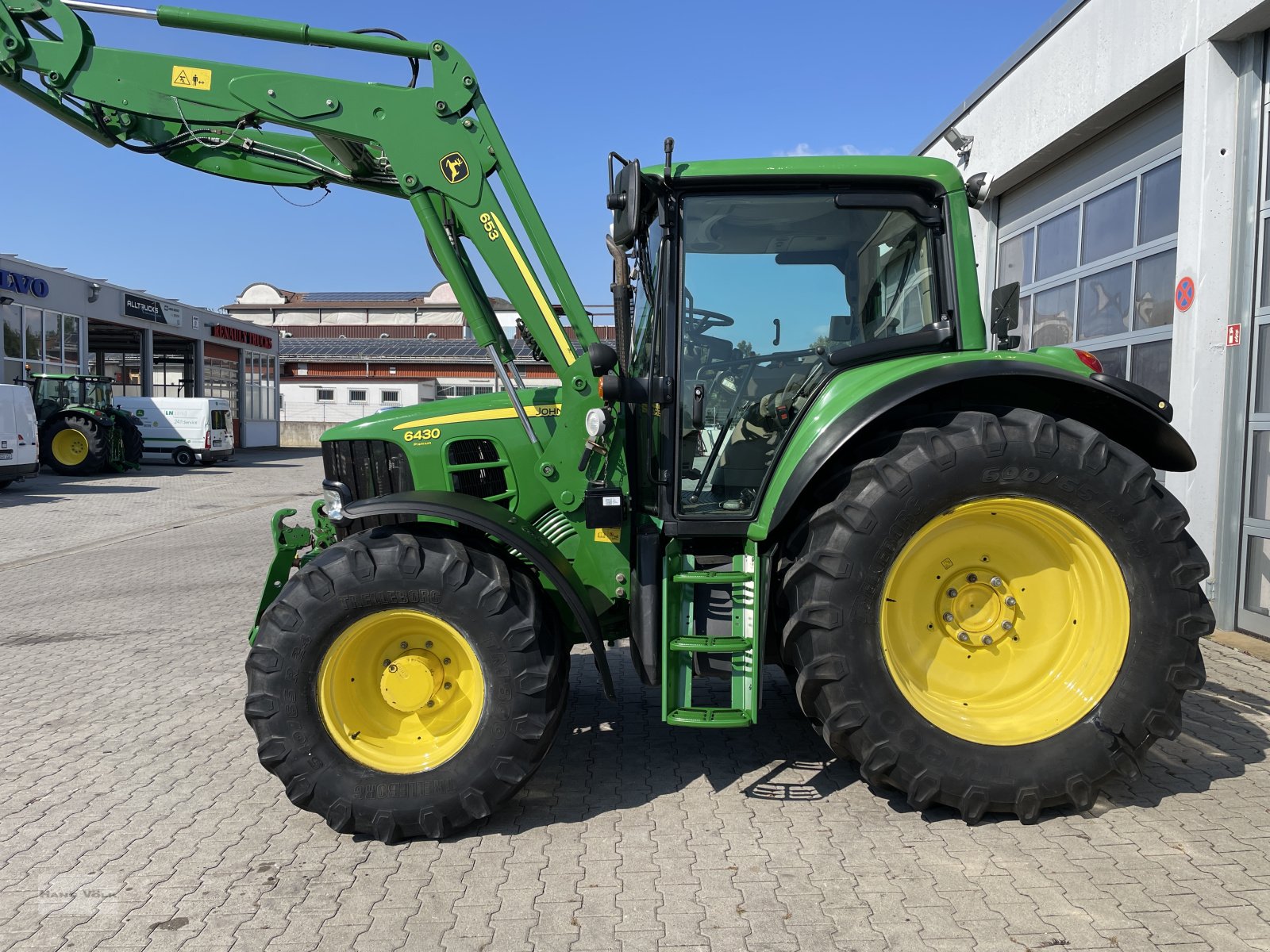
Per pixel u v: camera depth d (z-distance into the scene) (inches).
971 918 93.2
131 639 224.2
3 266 746.8
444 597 112.0
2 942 92.2
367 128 126.1
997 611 121.3
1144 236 240.4
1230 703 158.1
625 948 89.4
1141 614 114.9
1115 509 114.2
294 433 1396.4
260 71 127.2
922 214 128.1
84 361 874.1
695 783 130.4
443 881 103.3
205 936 92.8
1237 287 198.8
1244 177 197.8
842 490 117.2
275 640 112.1
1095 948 87.6
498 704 112.4
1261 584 198.1
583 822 118.2
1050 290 292.5
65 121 141.6
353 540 116.6
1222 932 89.8
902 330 130.9
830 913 94.7
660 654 121.0
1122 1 232.8
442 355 1753.2
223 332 1168.8
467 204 126.4
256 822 120.6
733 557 125.3
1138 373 242.4
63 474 736.3
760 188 126.1
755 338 129.2
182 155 153.9
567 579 118.6
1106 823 114.7
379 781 111.7
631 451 134.5
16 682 186.7
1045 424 114.6
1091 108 248.2
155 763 142.3
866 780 118.5
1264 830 112.0
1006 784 112.9
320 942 91.3
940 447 113.2
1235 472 201.0
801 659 115.5
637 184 114.0
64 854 111.9
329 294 2524.6
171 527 444.5
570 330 128.7
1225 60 199.2
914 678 119.9
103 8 128.6
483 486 136.8
